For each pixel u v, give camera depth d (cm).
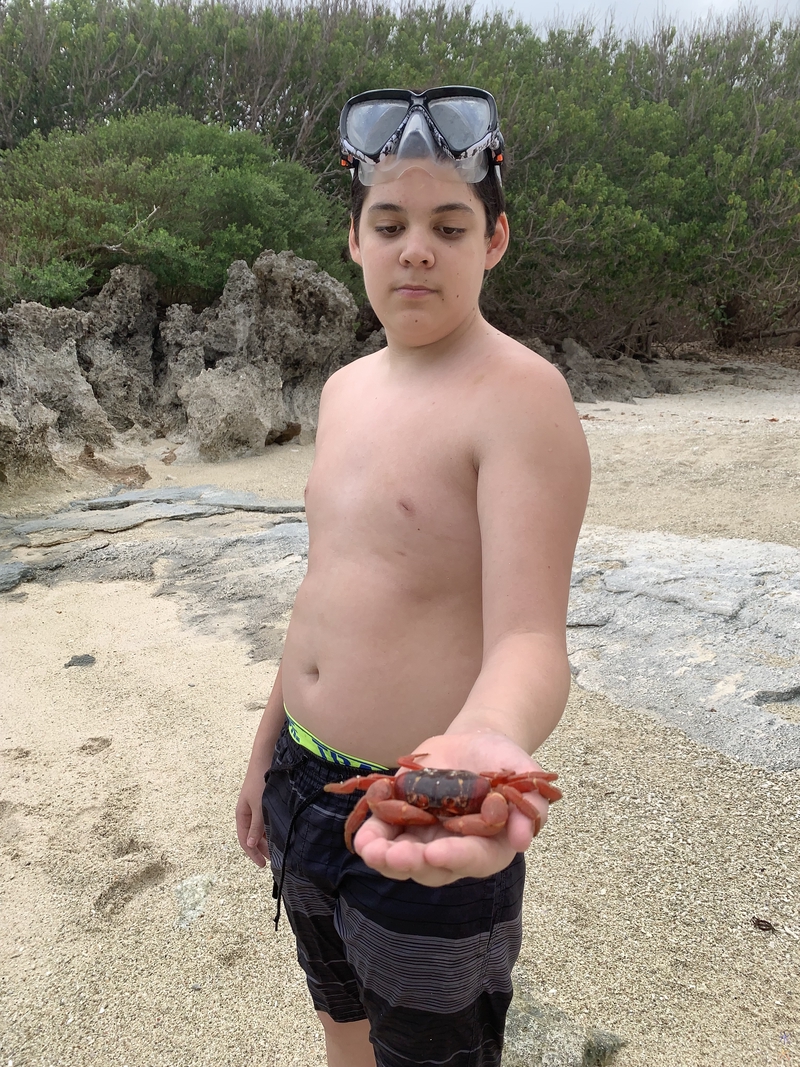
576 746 377
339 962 168
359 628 153
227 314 1110
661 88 1933
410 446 151
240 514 796
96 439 974
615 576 551
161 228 1148
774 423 1138
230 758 393
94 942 285
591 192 1552
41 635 545
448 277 148
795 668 413
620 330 1798
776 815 321
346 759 154
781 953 258
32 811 360
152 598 601
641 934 269
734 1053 227
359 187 158
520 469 135
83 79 1498
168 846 332
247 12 1658
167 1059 239
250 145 1352
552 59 1962
